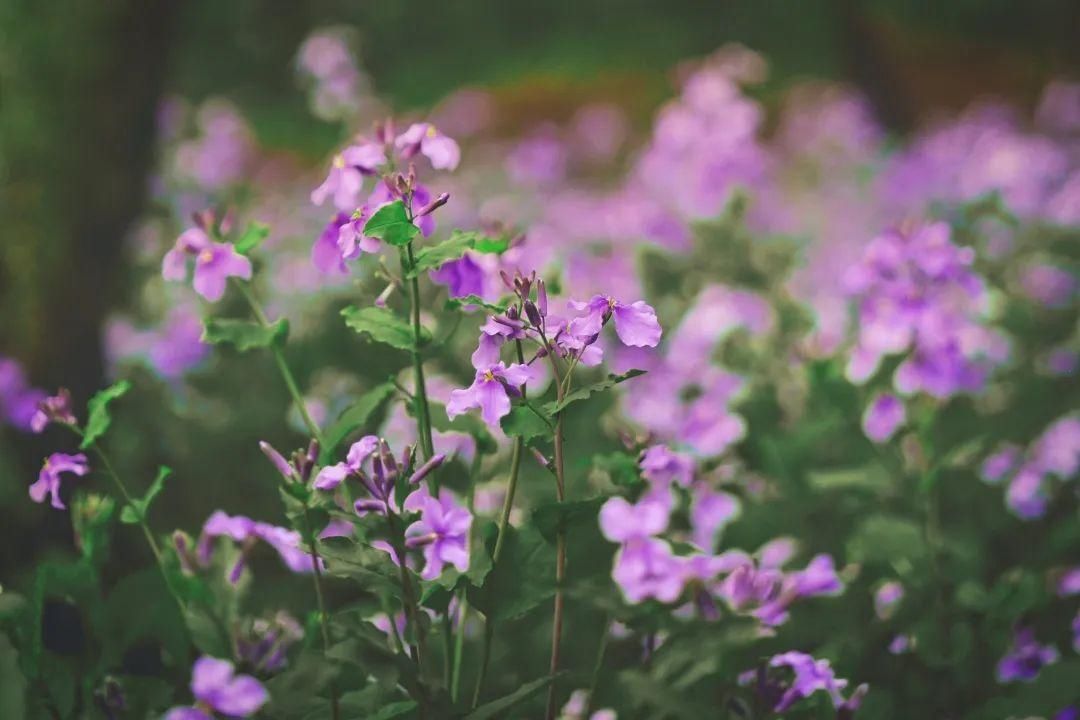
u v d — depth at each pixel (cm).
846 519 470
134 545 569
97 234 646
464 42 2669
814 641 387
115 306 694
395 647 325
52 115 634
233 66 2183
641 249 739
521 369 288
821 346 593
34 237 637
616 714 320
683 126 765
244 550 334
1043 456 525
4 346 638
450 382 569
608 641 371
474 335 605
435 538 284
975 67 2325
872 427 459
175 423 689
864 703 362
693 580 313
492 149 1744
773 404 554
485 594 302
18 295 638
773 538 463
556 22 2705
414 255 303
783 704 313
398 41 2655
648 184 901
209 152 1083
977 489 493
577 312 298
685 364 566
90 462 591
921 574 408
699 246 753
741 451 517
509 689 351
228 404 704
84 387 643
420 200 311
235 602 338
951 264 427
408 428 465
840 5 1578
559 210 1027
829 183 1296
